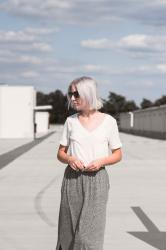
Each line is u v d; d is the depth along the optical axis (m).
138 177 18.98
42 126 106.38
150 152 35.31
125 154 33.00
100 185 5.33
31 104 72.31
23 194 14.40
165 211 11.65
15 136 72.38
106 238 8.95
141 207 12.19
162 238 8.98
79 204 5.34
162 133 71.00
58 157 5.50
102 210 5.33
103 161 5.31
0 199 13.45
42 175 19.66
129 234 9.28
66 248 5.37
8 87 71.94
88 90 5.31
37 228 9.72
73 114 5.50
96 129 5.36
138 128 95.50
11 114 72.25
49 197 13.77
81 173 5.33
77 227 5.29
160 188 15.76
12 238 8.91
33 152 34.66
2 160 27.31
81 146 5.35
